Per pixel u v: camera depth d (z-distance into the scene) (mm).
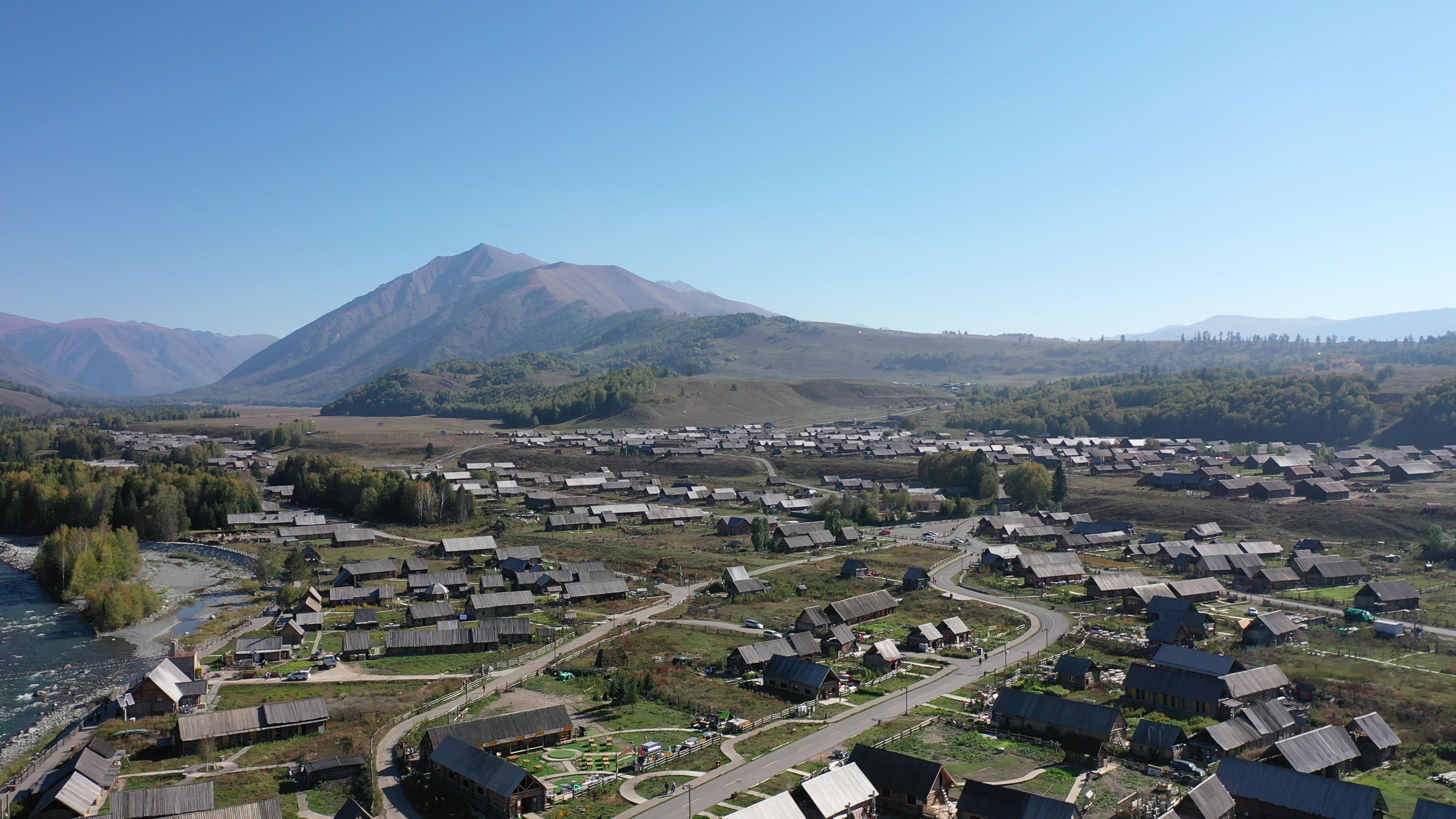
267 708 94188
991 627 134000
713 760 83562
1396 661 111500
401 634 127938
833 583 165625
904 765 75750
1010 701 92438
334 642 132625
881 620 138625
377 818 73188
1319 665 109312
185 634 140750
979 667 113688
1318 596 150000
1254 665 107000
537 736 88125
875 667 113625
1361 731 83375
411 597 163500
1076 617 139625
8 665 124938
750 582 159000
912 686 106875
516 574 169000
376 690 108750
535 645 128625
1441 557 172625
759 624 135000
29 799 78750
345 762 81500
